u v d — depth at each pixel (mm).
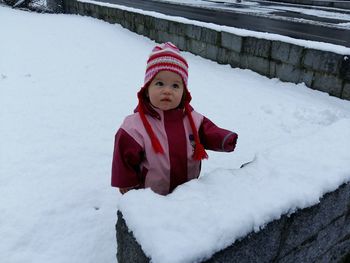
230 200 1387
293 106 4586
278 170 1630
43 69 6219
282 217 1407
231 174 1576
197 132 1679
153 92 1543
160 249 1136
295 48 5324
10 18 12688
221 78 5895
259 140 3670
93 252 2039
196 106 4594
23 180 2727
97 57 7277
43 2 15719
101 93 5035
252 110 4496
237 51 6340
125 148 1603
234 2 21172
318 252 1832
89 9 13352
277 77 5766
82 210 2398
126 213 1310
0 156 3086
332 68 4910
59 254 2018
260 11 16266
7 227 2205
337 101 4816
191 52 7594
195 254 1147
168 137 1619
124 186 1665
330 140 1977
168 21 8133
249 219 1299
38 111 4234
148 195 1381
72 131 3703
